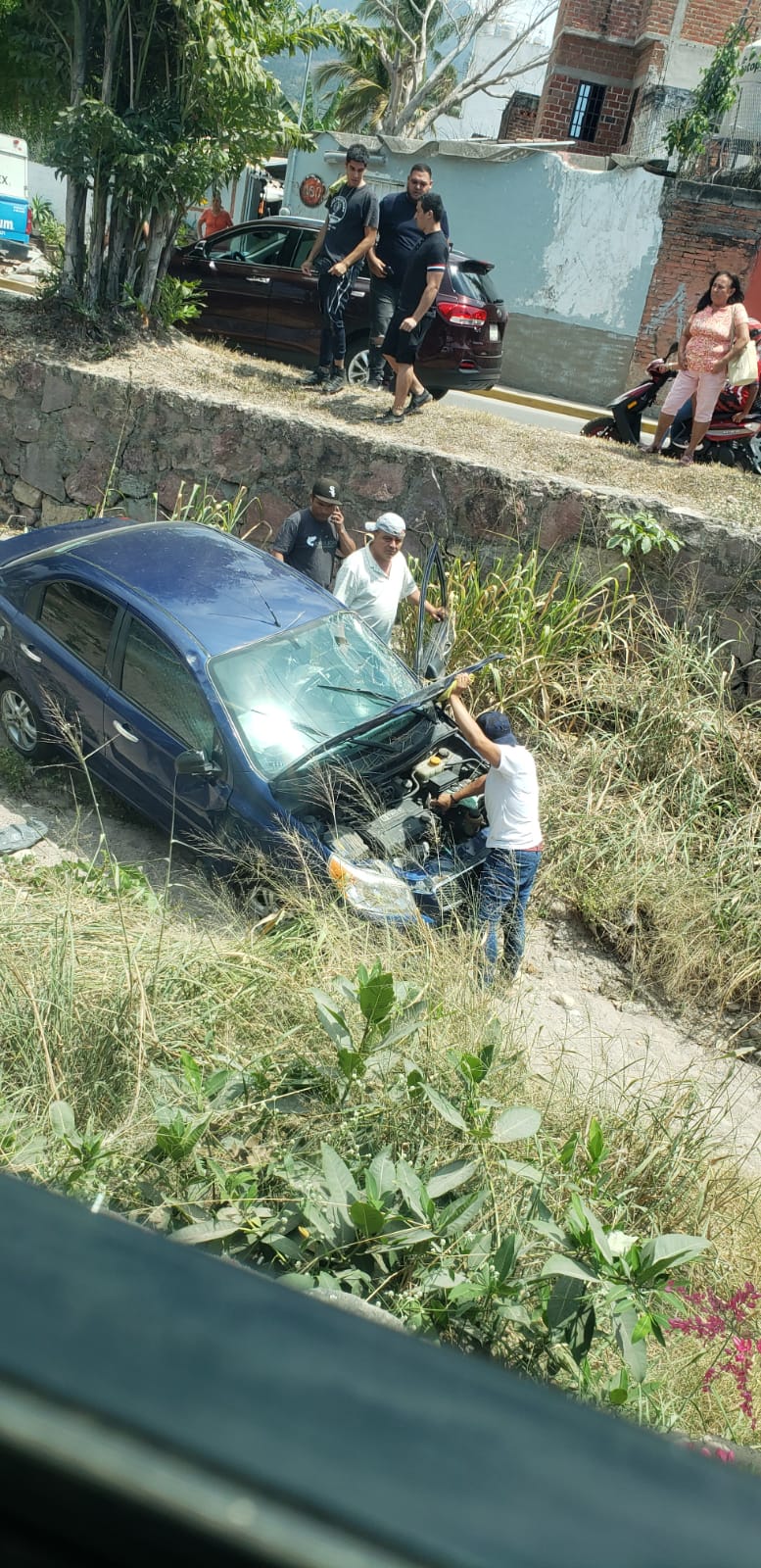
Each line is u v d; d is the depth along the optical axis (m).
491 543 8.99
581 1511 0.29
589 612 8.71
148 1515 0.29
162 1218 3.02
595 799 7.32
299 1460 0.30
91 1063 3.62
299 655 6.21
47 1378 0.31
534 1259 3.17
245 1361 0.33
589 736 7.73
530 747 7.83
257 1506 0.28
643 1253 2.79
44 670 6.52
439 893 5.53
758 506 8.91
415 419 9.85
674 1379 3.11
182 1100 3.49
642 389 10.57
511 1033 4.38
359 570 7.05
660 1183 4.00
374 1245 2.95
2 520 10.52
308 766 5.59
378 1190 2.97
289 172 18.64
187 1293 0.35
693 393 9.87
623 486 8.99
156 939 4.39
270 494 9.54
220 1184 3.04
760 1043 6.01
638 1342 2.59
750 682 8.44
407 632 8.34
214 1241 2.95
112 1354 0.32
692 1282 3.70
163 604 6.21
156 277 11.01
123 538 6.96
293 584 6.79
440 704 6.51
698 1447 2.43
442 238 9.16
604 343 17.47
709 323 9.45
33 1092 3.46
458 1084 3.73
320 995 3.49
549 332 17.62
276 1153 3.39
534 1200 3.08
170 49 10.19
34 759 6.82
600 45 21.80
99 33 10.26
